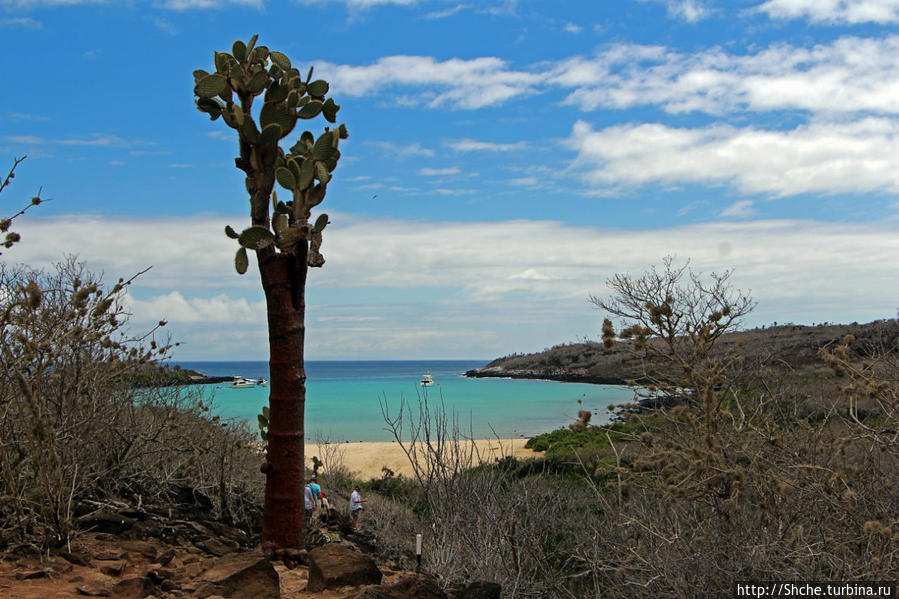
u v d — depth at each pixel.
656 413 7.11
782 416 6.50
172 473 6.05
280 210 4.14
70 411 4.73
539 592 6.95
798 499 5.84
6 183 3.89
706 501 6.10
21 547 4.00
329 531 7.64
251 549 5.29
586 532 7.14
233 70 3.95
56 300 5.04
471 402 56.69
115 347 5.46
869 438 5.47
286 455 4.06
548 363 99.44
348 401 64.81
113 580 3.63
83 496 5.08
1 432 4.18
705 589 5.46
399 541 8.10
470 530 7.60
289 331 4.04
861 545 5.37
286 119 4.05
